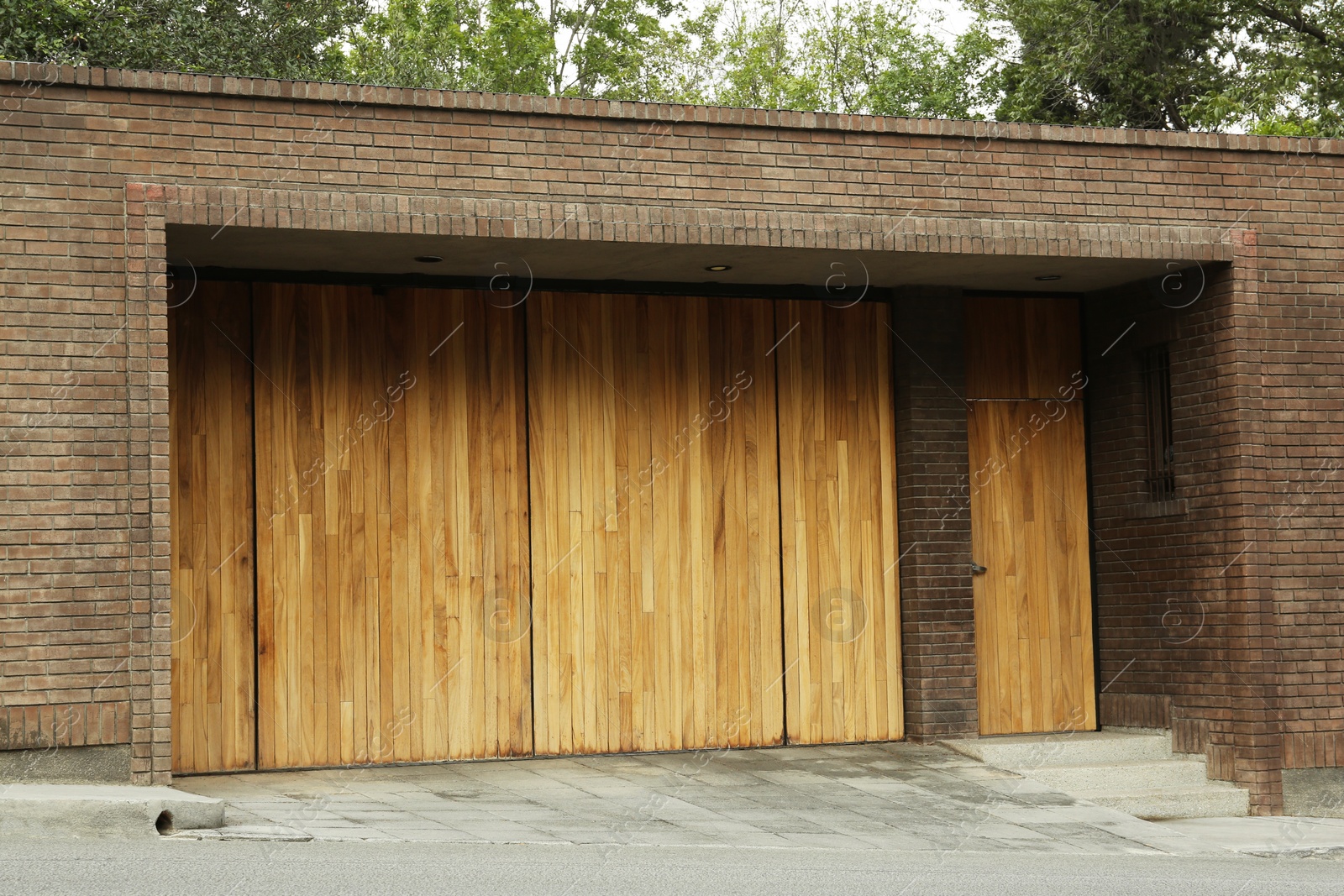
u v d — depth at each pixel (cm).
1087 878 795
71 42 1950
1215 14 2467
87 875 672
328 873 702
